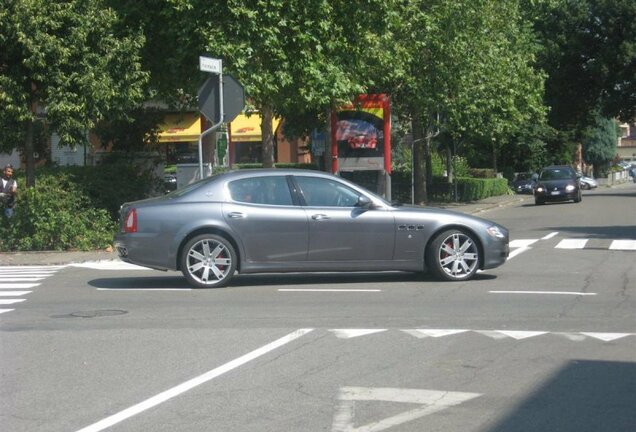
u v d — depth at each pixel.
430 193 43.00
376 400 6.55
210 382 7.09
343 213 11.98
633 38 52.28
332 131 28.78
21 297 11.79
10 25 18.11
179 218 11.84
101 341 8.70
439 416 6.15
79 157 32.91
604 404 6.44
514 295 11.27
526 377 7.21
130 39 19.83
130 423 6.05
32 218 19.48
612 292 11.55
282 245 11.88
